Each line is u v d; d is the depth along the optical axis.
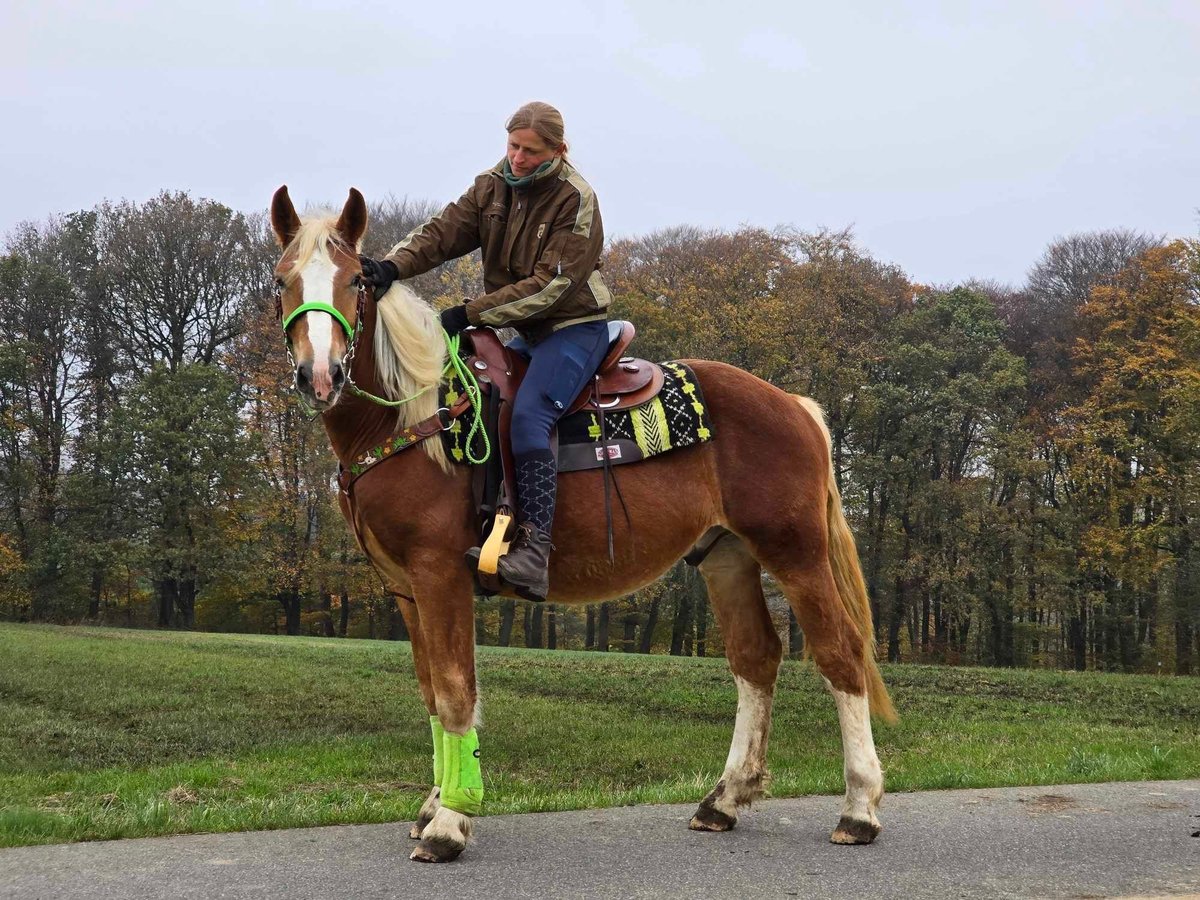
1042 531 37.16
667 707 12.89
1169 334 34.31
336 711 12.13
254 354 41.22
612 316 33.12
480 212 4.61
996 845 4.34
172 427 39.69
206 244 40.97
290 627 42.50
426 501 4.08
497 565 3.98
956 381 36.91
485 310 4.33
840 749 9.23
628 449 4.45
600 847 4.24
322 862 3.93
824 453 4.95
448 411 4.13
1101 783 6.14
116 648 20.52
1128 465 36.06
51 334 41.97
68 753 9.03
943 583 37.03
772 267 36.44
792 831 4.65
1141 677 18.89
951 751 8.94
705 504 4.61
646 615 41.25
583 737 10.03
